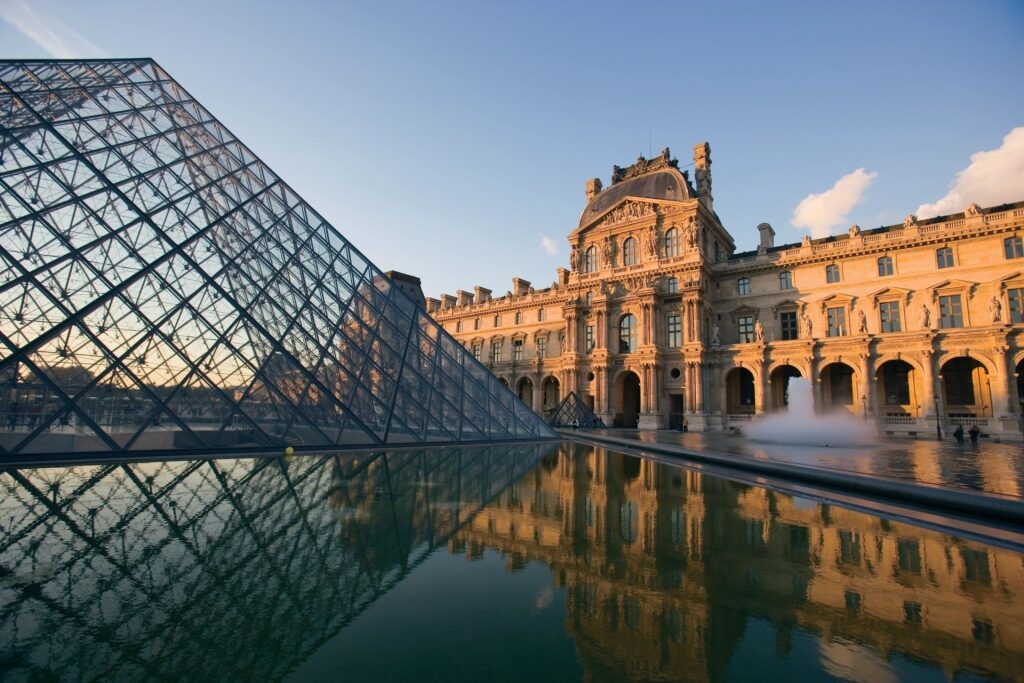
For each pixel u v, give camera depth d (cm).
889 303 5962
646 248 7406
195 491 1186
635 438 4084
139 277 2117
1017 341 4900
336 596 586
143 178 2528
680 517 1031
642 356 6912
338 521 940
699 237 6988
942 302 5656
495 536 863
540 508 1110
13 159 2097
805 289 6494
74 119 2502
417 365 3067
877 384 6088
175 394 1955
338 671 410
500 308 9669
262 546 773
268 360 2295
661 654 443
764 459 2058
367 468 1706
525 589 614
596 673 407
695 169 8050
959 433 4225
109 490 1166
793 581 647
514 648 454
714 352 6569
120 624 501
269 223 3014
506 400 3631
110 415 1791
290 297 2702
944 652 450
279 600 570
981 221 5469
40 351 1745
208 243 2511
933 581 648
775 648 458
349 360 2691
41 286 1848
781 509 1122
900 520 1015
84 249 2044
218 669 414
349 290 3125
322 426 2284
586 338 7794
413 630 495
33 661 419
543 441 3506
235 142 3419
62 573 637
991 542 845
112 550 732
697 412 6328
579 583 635
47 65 2723
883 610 552
